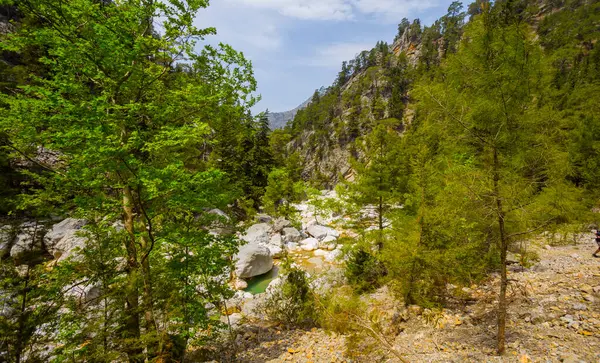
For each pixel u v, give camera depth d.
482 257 9.85
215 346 9.85
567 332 6.61
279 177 30.39
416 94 6.96
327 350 8.76
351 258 14.63
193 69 9.66
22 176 12.12
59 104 6.23
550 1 80.12
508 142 5.89
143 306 6.83
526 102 5.82
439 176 8.59
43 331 4.82
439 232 8.91
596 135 16.11
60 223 17.45
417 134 9.20
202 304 8.99
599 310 7.14
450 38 113.56
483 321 8.46
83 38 7.00
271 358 8.90
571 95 15.91
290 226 27.53
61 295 5.17
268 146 34.38
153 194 6.72
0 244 4.41
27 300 4.41
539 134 5.84
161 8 7.64
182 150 9.90
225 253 9.67
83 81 7.91
